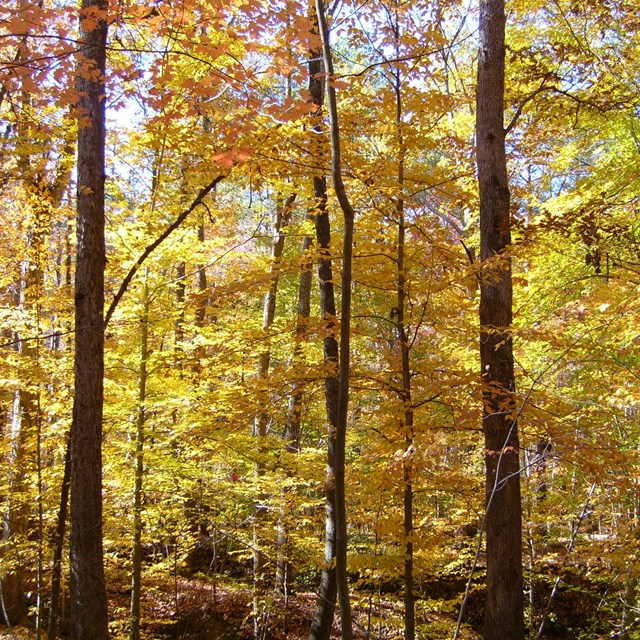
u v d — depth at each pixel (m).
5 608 8.77
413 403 6.04
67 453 6.61
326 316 6.46
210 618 10.03
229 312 12.98
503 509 5.41
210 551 12.25
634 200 6.74
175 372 8.18
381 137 6.55
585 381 7.58
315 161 6.06
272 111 4.52
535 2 8.40
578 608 10.38
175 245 7.93
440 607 7.81
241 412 6.79
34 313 7.43
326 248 6.48
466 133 9.10
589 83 8.15
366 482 6.17
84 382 5.27
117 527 7.93
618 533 7.60
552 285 7.62
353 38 6.25
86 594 5.03
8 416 10.60
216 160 4.57
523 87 8.20
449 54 9.45
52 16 4.06
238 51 5.68
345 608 3.63
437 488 6.21
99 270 5.45
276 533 9.48
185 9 4.27
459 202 6.77
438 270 6.75
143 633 9.34
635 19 7.57
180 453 8.65
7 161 7.74
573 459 5.11
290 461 8.73
